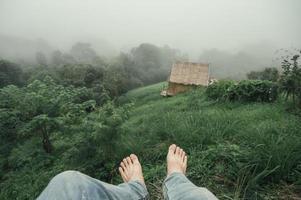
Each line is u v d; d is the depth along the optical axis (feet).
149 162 13.93
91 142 19.15
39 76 109.81
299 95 23.43
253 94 33.86
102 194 4.24
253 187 9.41
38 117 29.84
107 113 20.54
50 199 3.79
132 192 5.29
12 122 33.71
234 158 10.85
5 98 34.88
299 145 10.85
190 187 4.87
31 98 32.50
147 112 42.34
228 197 9.31
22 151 31.40
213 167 11.41
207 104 35.96
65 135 33.22
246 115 20.27
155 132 16.69
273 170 9.43
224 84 39.88
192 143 13.88
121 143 17.72
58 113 33.45
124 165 8.11
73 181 4.04
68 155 21.36
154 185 11.14
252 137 12.75
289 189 9.50
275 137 12.21
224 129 14.80
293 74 23.93
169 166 7.48
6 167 31.71
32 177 23.89
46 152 31.35
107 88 118.11
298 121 16.49
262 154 10.55
